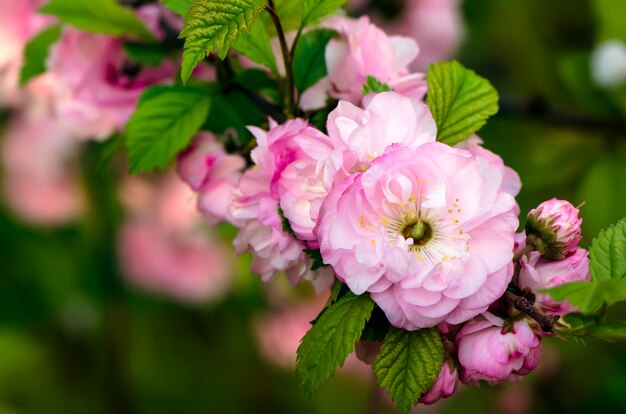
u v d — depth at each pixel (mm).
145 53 494
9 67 545
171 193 678
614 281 382
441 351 399
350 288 397
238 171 458
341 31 447
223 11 402
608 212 609
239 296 712
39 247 702
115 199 680
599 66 616
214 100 467
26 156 687
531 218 405
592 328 395
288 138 410
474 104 426
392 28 642
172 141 459
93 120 498
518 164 688
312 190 408
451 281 395
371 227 399
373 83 426
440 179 398
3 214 700
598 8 618
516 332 399
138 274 705
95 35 497
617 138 606
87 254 695
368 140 405
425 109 407
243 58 480
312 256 413
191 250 701
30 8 542
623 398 705
